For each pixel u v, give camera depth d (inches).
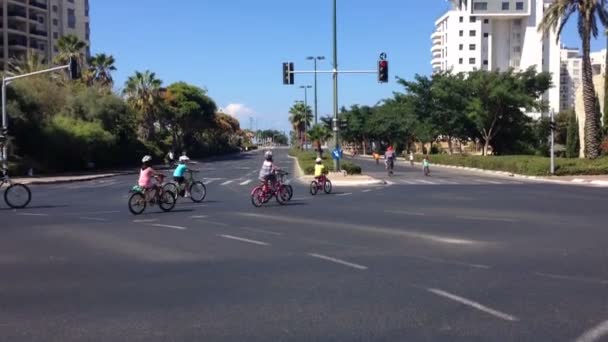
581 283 333.4
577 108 2434.8
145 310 286.8
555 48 5669.3
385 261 402.3
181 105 3619.6
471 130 2508.6
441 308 285.6
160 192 738.2
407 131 3154.5
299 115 4950.8
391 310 282.7
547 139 2600.9
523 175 1614.2
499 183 1298.0
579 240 482.9
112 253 442.9
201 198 875.4
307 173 1568.7
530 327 255.0
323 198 917.8
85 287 335.0
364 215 673.6
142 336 247.6
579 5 1563.7
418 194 979.3
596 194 964.0
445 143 4116.6
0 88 1820.9
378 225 584.4
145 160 730.8
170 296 313.4
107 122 2421.3
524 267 378.0
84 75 2610.7
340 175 1443.2
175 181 854.5
